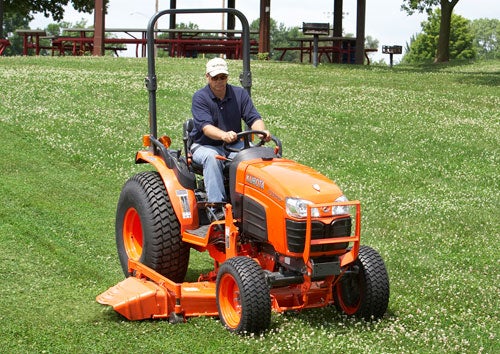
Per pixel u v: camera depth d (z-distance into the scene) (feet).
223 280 22.47
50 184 40.22
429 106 67.00
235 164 23.86
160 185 25.72
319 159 48.14
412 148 52.03
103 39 101.55
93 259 29.71
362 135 54.85
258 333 21.85
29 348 20.79
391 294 26.53
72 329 22.20
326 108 63.00
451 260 31.30
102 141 49.26
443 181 45.01
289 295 23.16
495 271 30.04
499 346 22.34
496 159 50.29
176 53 120.06
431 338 22.47
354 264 23.34
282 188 22.07
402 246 32.81
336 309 24.48
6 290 25.48
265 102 63.72
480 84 82.58
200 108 24.89
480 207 39.96
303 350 20.89
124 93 62.95
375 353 20.79
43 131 50.21
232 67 86.53
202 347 21.03
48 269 27.96
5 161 43.55
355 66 102.22
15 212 34.96
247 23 26.48
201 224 25.17
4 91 60.34
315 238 21.81
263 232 22.61
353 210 38.32
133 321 22.98
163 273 25.50
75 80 66.95
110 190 40.34
